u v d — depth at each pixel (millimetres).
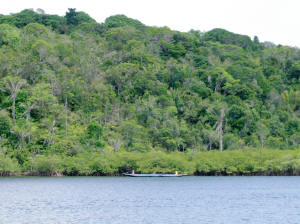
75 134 168250
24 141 158125
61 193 103750
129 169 156250
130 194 103625
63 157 152625
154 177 154000
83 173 151500
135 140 170500
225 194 104562
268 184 129875
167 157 153875
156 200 93750
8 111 174125
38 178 144250
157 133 175875
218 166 154250
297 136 190750
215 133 182250
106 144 166125
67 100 189125
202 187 120438
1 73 191625
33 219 71250
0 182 129500
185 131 181125
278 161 154750
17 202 88438
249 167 156250
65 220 70875
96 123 169375
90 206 84688
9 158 143500
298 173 161125
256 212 79250
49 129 164875
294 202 91625
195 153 160000
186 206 85688
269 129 196125
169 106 197500
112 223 69062
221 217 74500
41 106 177500
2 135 158375
